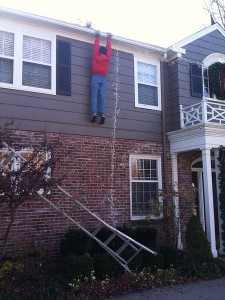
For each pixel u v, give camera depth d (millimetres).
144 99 11477
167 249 8766
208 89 12555
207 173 10133
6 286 6758
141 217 10727
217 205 11367
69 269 7309
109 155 10367
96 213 9867
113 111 10664
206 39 12734
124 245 7949
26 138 9086
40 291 6562
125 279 7539
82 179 9781
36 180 6328
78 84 10133
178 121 11594
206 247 9258
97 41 10266
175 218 10188
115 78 10891
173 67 11992
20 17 9336
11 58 9266
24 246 8680
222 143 10594
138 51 11430
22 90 9234
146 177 11109
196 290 7449
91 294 6910
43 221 9023
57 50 9938
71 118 9859
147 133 11258
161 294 7141
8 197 6234
